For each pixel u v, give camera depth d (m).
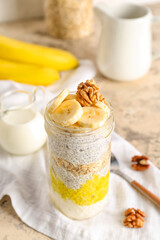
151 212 0.50
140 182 0.54
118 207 0.51
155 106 0.71
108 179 0.50
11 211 0.51
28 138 0.58
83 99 0.45
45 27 1.02
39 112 0.62
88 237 0.47
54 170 0.48
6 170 0.57
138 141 0.62
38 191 0.53
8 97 0.67
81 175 0.46
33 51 0.76
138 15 0.77
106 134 0.44
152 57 0.80
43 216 0.50
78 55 0.86
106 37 0.73
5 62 0.76
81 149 0.44
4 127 0.58
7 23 1.05
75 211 0.49
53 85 0.76
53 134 0.44
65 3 0.87
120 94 0.74
